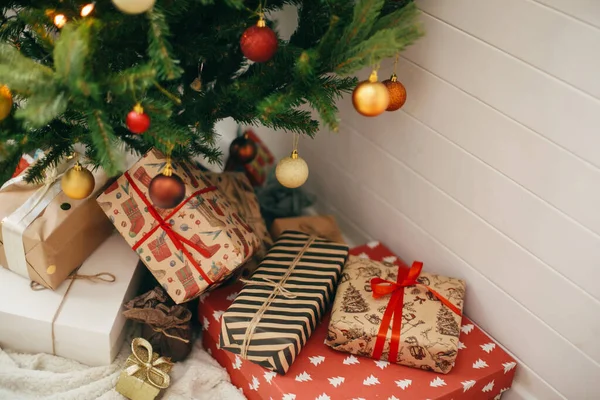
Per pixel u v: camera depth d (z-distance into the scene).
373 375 1.33
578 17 1.08
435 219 1.53
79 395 1.36
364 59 1.03
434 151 1.46
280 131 1.96
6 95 1.06
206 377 1.45
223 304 1.47
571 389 1.33
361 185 1.75
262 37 1.06
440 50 1.34
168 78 0.99
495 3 1.20
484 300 1.47
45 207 1.38
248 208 1.65
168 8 1.06
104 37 1.06
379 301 1.40
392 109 1.31
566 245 1.24
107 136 1.00
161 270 1.38
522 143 1.25
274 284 1.41
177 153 1.37
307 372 1.32
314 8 1.21
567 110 1.15
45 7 1.09
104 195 1.40
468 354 1.41
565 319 1.29
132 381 1.36
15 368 1.38
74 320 1.37
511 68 1.22
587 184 1.16
